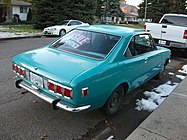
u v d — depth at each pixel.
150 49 4.80
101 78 2.99
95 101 3.03
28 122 3.27
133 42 3.87
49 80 2.86
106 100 3.31
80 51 3.54
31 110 3.62
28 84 3.31
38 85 3.07
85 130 3.19
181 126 3.20
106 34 3.76
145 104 4.19
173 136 2.94
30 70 3.14
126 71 3.54
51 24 20.81
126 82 3.66
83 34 3.91
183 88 4.88
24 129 3.08
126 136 3.12
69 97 2.70
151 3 48.12
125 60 3.57
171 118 3.42
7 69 5.81
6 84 4.68
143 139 2.85
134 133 2.98
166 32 8.55
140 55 4.13
